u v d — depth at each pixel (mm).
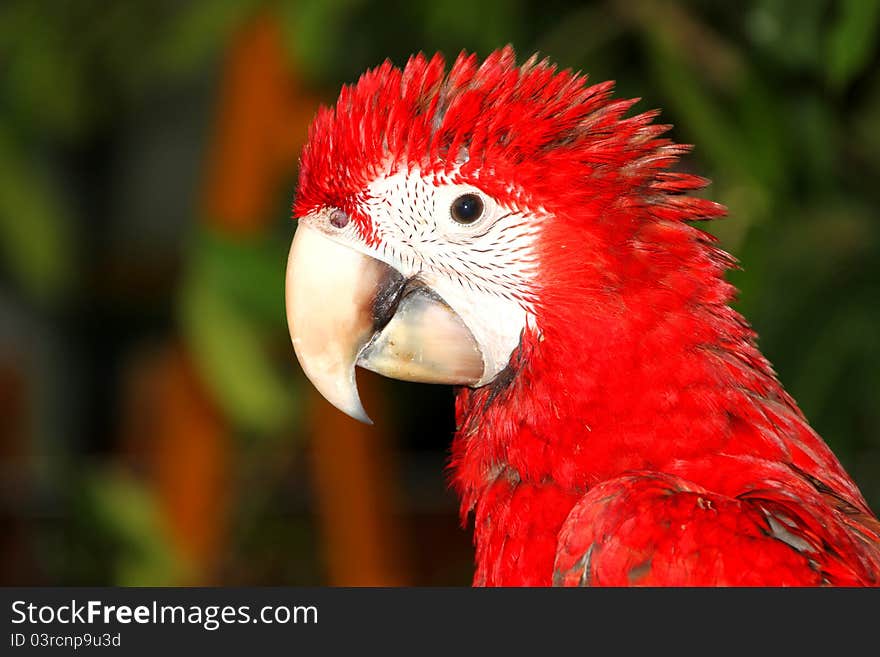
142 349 9875
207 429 6273
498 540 3492
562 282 3303
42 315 9609
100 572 5887
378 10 6016
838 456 5516
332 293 3545
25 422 9750
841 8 4672
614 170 3316
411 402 8875
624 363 3270
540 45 5625
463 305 3453
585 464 3332
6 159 5965
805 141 5402
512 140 3309
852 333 5457
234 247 5047
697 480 3225
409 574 8258
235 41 5848
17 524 8227
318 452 6430
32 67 6320
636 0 5449
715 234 5105
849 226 5656
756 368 3418
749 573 2869
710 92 5473
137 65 6652
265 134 5855
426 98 3439
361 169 3463
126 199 10008
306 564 7711
